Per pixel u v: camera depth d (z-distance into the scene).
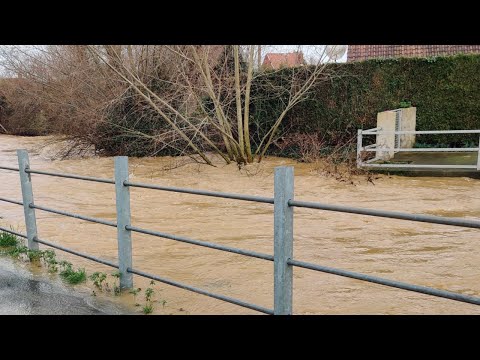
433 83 15.45
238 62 13.64
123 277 4.61
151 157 16.64
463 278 5.46
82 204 10.02
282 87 15.01
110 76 14.82
